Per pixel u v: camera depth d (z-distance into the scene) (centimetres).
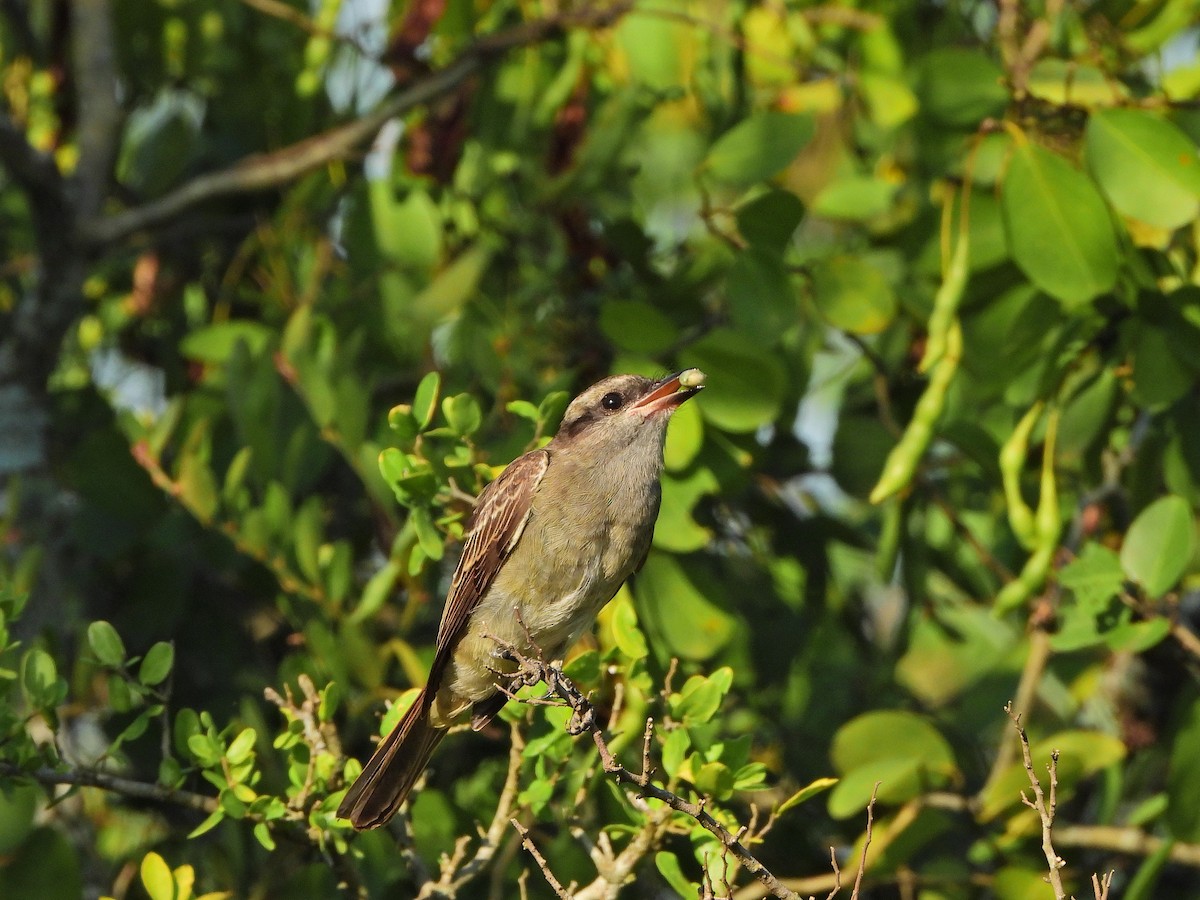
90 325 1587
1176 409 1134
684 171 1534
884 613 1551
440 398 1252
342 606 1126
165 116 1588
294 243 1387
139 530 1248
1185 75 1200
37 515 1314
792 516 1302
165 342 1484
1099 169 1035
